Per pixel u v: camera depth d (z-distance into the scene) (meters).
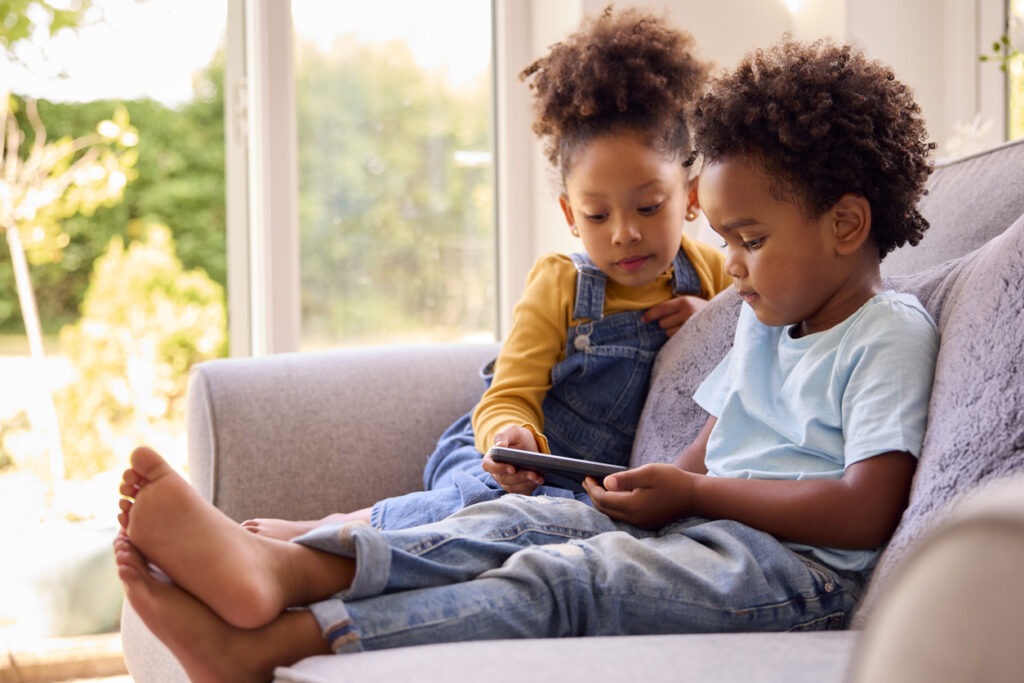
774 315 1.11
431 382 1.64
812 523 0.97
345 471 1.55
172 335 2.85
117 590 2.27
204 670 0.84
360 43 2.40
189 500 0.85
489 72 2.53
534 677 0.70
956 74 2.54
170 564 0.84
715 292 1.57
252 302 2.36
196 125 2.75
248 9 2.31
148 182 2.76
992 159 1.27
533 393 1.44
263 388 1.54
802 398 1.08
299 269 2.37
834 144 1.07
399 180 2.46
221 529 0.85
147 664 1.23
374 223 2.44
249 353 2.36
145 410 2.82
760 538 0.97
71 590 2.21
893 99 1.12
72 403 2.76
